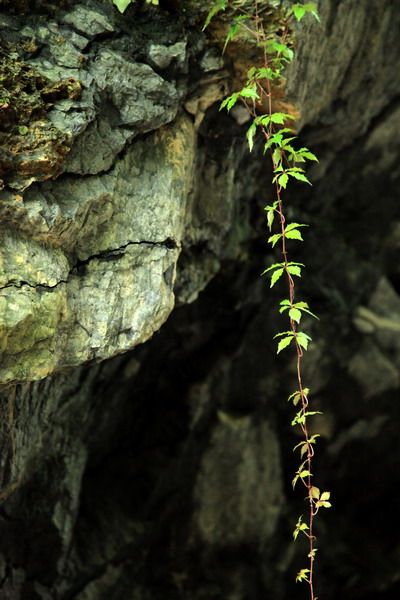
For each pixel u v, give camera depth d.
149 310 2.68
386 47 3.64
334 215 4.94
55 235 2.44
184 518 4.30
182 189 2.86
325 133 3.92
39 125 2.36
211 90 2.94
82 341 2.55
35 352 2.39
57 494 3.64
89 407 3.74
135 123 2.66
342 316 4.81
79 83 2.46
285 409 4.86
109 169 2.62
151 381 4.14
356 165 4.54
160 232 2.73
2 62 2.34
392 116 4.22
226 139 3.19
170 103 2.73
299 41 2.91
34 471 3.56
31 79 2.38
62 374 3.30
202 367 4.18
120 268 2.63
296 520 4.96
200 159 3.19
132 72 2.63
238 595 4.52
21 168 2.33
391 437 5.30
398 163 4.79
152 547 4.27
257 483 4.57
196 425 4.22
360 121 4.03
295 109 3.17
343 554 5.25
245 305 4.18
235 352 4.23
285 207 4.36
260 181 3.83
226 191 3.34
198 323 4.05
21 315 2.30
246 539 4.56
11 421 2.96
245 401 4.55
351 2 3.14
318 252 4.73
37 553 3.69
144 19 2.72
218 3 2.70
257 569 4.66
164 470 4.17
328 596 5.16
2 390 2.55
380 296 5.08
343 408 5.06
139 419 4.22
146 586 4.27
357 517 5.45
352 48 3.41
